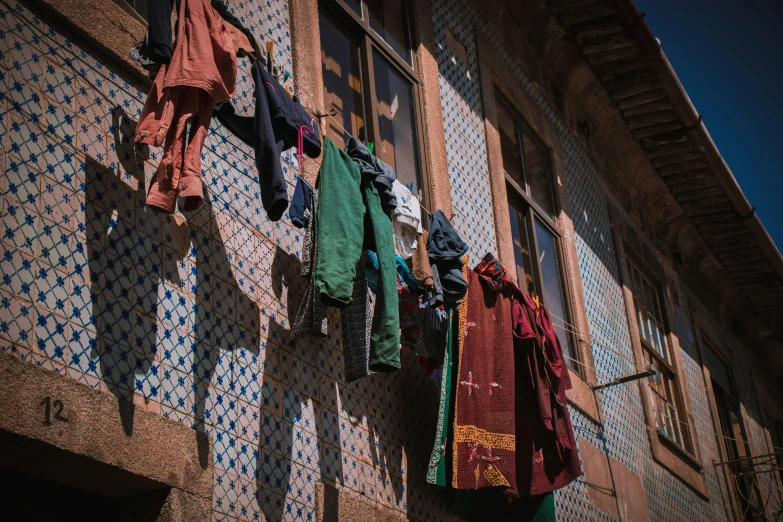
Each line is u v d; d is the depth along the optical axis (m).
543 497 6.53
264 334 5.37
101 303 4.49
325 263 5.14
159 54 4.62
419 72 7.94
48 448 4.06
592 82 10.76
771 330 15.43
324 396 5.64
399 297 6.10
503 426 6.16
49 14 4.75
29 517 4.29
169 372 4.70
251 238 5.54
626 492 8.97
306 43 6.54
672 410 11.27
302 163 6.08
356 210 5.37
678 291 12.69
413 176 7.45
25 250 4.26
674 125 11.20
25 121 4.46
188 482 4.55
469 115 8.52
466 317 6.32
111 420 4.30
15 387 3.98
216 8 5.20
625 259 11.20
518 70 9.79
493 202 8.38
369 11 7.70
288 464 5.19
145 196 4.92
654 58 10.20
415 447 6.27
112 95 4.94
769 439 14.62
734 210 12.47
